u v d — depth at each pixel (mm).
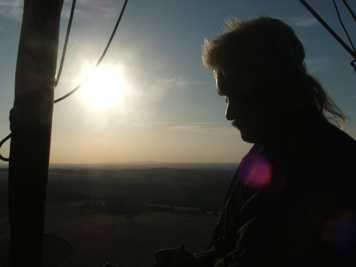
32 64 854
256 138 732
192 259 906
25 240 874
